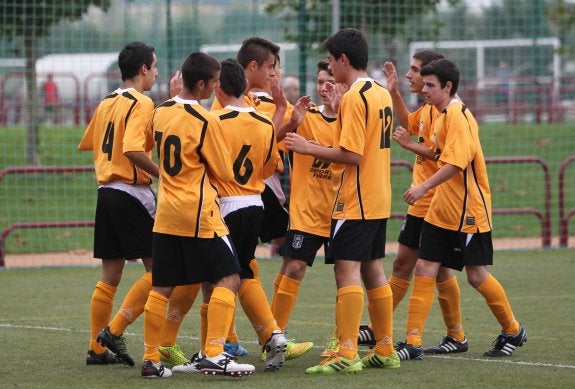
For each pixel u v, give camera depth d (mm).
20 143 60156
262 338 21594
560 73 82125
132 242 22062
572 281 34875
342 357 20766
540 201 53656
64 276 37781
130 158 21344
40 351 23609
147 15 64625
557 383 19625
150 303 20359
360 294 20672
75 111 66688
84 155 57500
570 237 48531
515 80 74500
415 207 23969
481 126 68688
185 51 65250
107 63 78375
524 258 41156
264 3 66125
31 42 53188
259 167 21484
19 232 47375
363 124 20453
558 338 24781
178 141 20062
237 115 21250
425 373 20719
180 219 19969
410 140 23422
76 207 50312
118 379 20266
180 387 19328
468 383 19641
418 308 22516
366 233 20656
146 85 22719
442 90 22641
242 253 21422
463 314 28750
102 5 57750
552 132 66688
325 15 52594
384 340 21250
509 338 22844
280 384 19578
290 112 24125
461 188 22328
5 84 70000
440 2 62500
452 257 22625
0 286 35281
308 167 22938
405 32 63719
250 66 23719
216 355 20094
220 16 67875
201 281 20188
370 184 20688
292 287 22906
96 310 22047
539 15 74125
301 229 22797
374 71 65438
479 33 75875
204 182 20172
